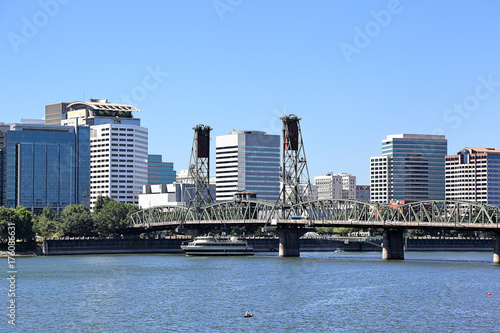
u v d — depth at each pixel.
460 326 147.62
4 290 195.88
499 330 144.12
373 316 157.38
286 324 149.25
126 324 149.62
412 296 183.75
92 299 180.50
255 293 189.75
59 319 154.75
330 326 147.62
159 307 168.62
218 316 157.50
